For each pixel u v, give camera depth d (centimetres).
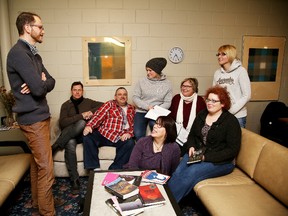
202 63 360
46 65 335
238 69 256
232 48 254
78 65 339
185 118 286
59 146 265
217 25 354
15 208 223
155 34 344
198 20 349
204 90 367
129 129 295
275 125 334
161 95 304
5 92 288
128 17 336
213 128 219
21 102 177
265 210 162
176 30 347
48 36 329
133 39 342
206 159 211
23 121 180
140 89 312
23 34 175
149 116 280
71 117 288
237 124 218
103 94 350
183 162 225
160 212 145
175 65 355
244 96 252
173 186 207
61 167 275
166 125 210
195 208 229
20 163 224
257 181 198
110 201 151
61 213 216
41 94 175
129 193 155
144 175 183
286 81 387
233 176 215
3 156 242
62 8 324
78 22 329
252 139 218
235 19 357
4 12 301
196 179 204
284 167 173
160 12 340
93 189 168
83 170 278
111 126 283
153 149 217
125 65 346
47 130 189
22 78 169
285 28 371
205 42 356
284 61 381
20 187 259
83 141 269
